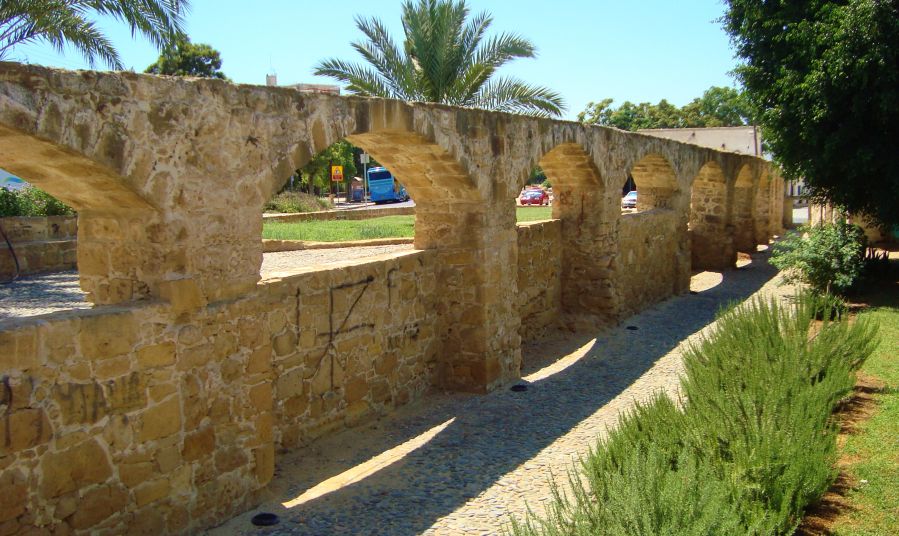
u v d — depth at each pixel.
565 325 12.05
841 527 4.65
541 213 29.39
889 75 11.70
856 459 5.66
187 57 28.31
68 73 4.25
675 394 8.52
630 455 4.97
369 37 16.34
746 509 4.41
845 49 11.82
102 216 5.19
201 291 5.20
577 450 6.88
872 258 14.80
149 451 4.86
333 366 7.21
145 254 5.02
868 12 11.52
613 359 10.32
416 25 16.23
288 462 6.54
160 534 4.95
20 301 10.23
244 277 5.55
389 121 6.96
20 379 4.13
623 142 12.48
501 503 5.76
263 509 5.64
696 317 13.23
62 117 4.22
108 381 4.59
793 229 28.31
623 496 4.07
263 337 5.73
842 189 13.84
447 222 8.77
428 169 8.30
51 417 4.29
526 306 11.11
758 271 18.95
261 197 5.68
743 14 14.16
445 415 7.96
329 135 6.30
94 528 4.55
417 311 8.52
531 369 9.94
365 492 5.95
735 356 7.42
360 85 16.17
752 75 14.00
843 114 12.74
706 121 53.94
